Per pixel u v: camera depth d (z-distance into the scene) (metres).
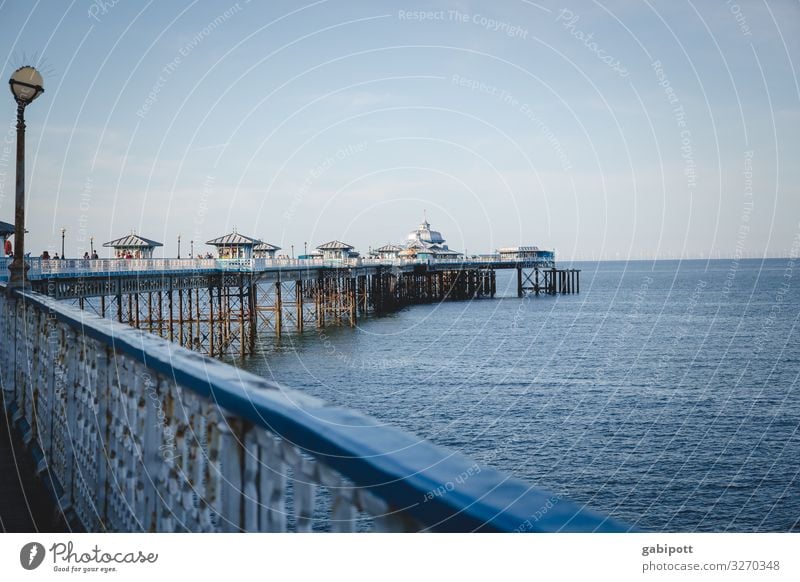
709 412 24.45
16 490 5.37
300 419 1.52
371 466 1.21
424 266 78.56
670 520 14.84
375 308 66.00
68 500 4.83
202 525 2.41
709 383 29.84
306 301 59.56
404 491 1.14
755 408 25.12
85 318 4.24
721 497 16.12
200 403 2.34
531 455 19.30
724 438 21.05
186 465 2.53
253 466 1.86
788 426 22.53
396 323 56.31
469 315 64.12
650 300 83.81
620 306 75.19
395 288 71.19
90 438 4.26
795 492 16.36
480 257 90.94
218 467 2.17
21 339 7.42
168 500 2.82
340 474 1.33
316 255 72.31
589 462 18.66
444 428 22.06
